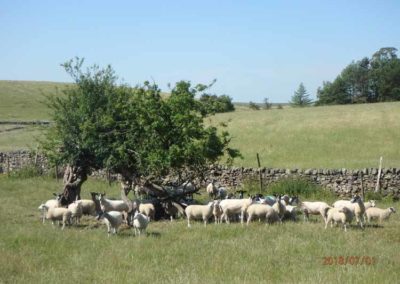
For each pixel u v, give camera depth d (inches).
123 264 572.4
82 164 981.2
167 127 916.0
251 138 2150.6
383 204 1113.4
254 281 500.1
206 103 958.4
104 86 971.9
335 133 2126.0
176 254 614.9
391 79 4788.4
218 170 1317.7
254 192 1232.8
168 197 924.0
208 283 489.4
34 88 4709.6
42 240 685.9
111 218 733.9
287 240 677.9
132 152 935.7
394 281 493.7
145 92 943.0
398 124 2198.6
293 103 6348.4
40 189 1262.3
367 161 1648.6
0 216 896.9
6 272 537.0
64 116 960.9
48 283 501.7
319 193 1201.4
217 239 701.3
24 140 2337.6
